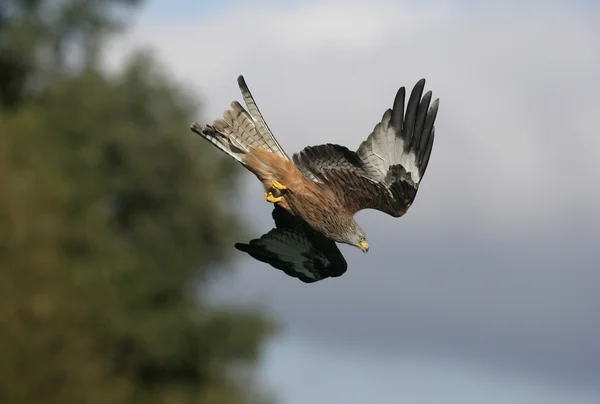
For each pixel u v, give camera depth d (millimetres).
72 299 28219
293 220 12469
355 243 12164
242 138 11875
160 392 32188
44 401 26375
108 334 30234
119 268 31688
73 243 31172
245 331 32750
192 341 32531
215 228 33531
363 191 12305
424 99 12484
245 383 33188
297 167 12086
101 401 27734
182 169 33844
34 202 28547
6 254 27016
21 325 26344
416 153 12422
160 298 33188
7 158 29031
